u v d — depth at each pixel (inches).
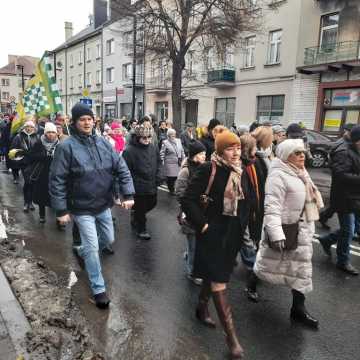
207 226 115.5
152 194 223.9
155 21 656.4
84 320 130.1
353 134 173.9
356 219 231.0
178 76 677.9
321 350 118.8
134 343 118.8
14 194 346.0
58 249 203.3
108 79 1536.7
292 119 804.0
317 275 177.0
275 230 124.6
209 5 625.0
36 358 102.3
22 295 139.8
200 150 165.5
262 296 155.5
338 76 715.4
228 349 117.5
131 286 160.9
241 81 915.4
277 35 830.5
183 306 144.3
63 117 275.6
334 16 719.7
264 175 164.9
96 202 140.1
